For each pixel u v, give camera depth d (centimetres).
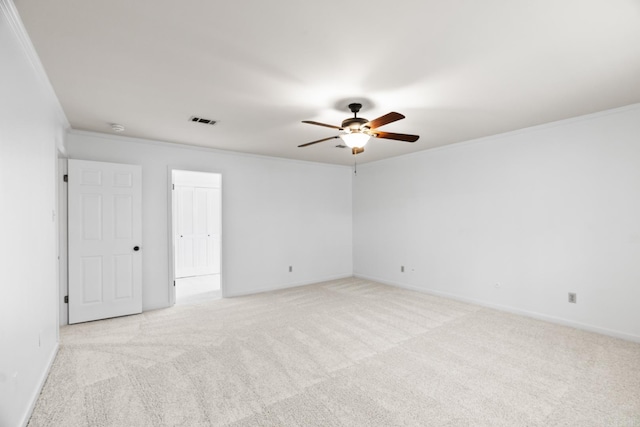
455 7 161
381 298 490
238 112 318
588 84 260
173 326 367
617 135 325
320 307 443
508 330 351
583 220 351
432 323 375
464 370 262
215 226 729
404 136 294
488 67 228
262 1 155
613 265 331
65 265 371
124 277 404
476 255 451
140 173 415
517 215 406
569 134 358
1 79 156
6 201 163
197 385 239
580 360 279
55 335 287
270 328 361
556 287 373
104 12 163
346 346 310
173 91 265
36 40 188
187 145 464
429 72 234
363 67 226
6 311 163
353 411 208
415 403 217
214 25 176
